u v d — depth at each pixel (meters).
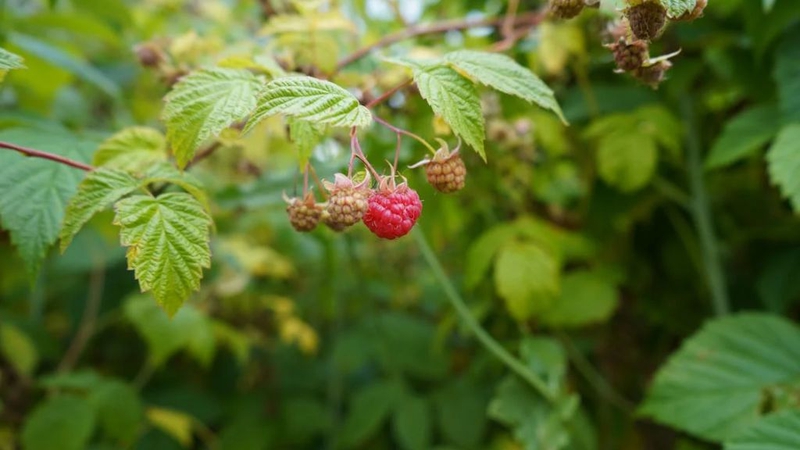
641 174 0.47
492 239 0.48
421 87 0.30
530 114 0.50
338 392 0.64
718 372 0.42
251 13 0.67
